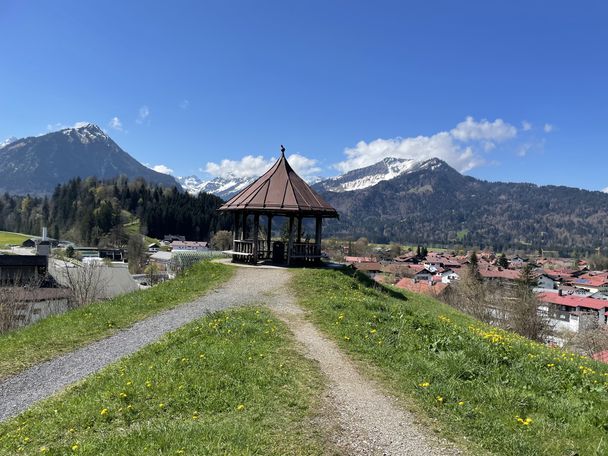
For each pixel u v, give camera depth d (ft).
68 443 27.58
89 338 50.67
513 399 33.04
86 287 131.64
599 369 47.47
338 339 45.70
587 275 526.57
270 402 31.32
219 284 74.59
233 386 33.47
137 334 51.06
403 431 28.12
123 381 35.35
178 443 25.44
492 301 187.83
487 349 41.73
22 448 27.63
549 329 184.96
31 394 36.96
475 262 453.17
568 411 31.76
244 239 99.25
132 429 28.22
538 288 407.64
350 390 33.83
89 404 32.27
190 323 51.96
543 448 26.81
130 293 74.02
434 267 531.91
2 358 45.14
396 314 54.90
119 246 520.83
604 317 282.56
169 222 630.33
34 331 54.13
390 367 38.63
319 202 95.81
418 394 33.40
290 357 39.60
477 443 27.09
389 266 463.42
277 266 89.35
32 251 396.98
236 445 25.34
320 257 96.02
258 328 47.50
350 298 63.10
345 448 25.95
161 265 392.68
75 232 581.53
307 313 56.44
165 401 31.55
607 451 26.58
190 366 36.86
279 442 26.21
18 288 114.42
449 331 47.93
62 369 42.09
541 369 39.86
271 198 92.63
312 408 30.60
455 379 36.27
